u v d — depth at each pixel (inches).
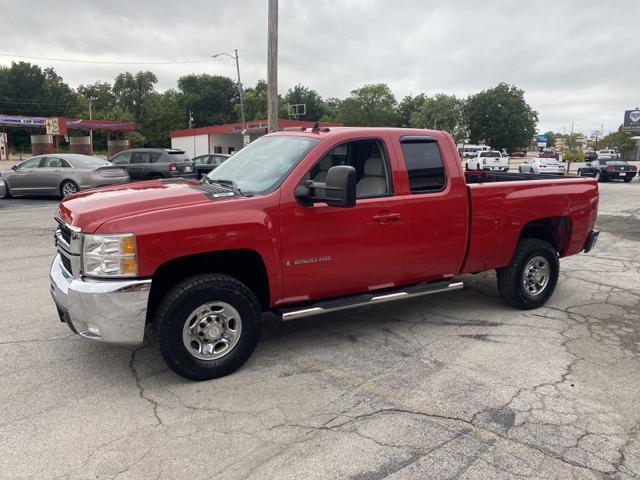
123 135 3604.8
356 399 143.4
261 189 159.6
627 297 244.1
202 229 143.8
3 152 2041.1
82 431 126.6
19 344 179.9
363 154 179.0
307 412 136.4
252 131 1755.7
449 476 110.5
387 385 151.8
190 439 123.6
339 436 125.3
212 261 158.7
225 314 154.7
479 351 177.0
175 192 155.9
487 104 3553.2
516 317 212.5
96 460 115.2
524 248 213.5
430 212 184.1
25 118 1822.1
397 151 179.8
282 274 158.9
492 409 138.4
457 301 233.5
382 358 171.0
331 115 4530.0
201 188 163.5
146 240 137.7
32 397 143.3
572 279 278.5
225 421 131.7
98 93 4776.1
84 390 147.6
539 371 161.9
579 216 228.5
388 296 179.2
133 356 170.9
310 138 173.0
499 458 117.0
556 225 228.1
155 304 157.1
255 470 112.2
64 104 4158.5
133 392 146.7
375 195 175.9
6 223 444.1
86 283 138.5
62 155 631.8
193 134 2044.8
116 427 128.5
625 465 115.1
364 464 114.4
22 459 115.2
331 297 173.3
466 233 194.4
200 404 140.1
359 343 183.6
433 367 164.2
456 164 192.1
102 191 169.8
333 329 197.6
